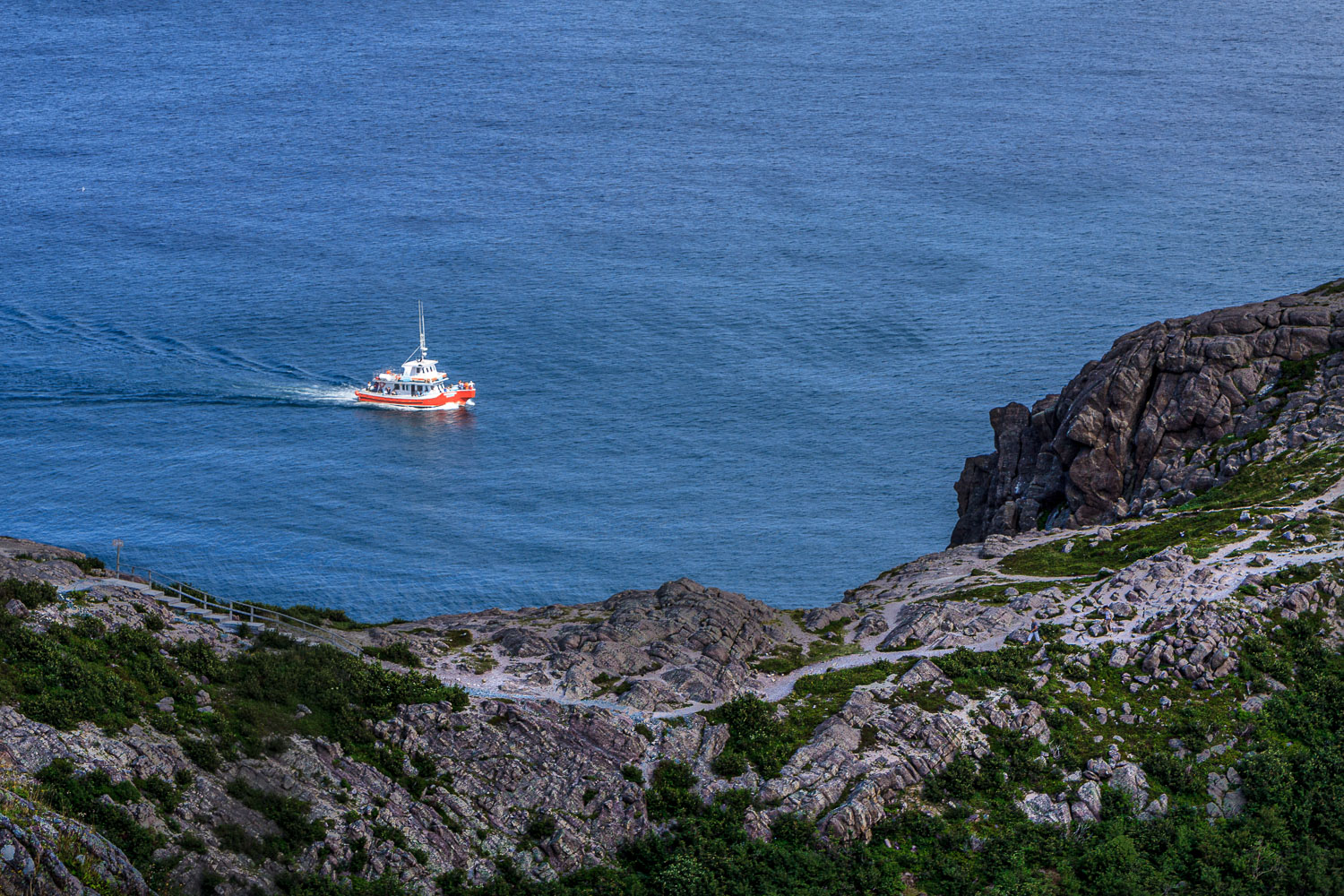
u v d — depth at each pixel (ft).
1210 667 289.74
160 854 191.31
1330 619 305.32
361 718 242.99
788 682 291.99
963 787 256.52
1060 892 239.91
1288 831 256.93
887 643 313.12
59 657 217.36
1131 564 341.21
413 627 313.73
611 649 291.58
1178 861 248.11
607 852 234.99
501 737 249.34
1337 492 366.63
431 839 224.33
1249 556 333.21
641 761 253.24
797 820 243.81
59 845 177.78
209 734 220.84
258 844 204.64
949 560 391.24
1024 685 284.82
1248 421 416.26
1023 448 481.87
